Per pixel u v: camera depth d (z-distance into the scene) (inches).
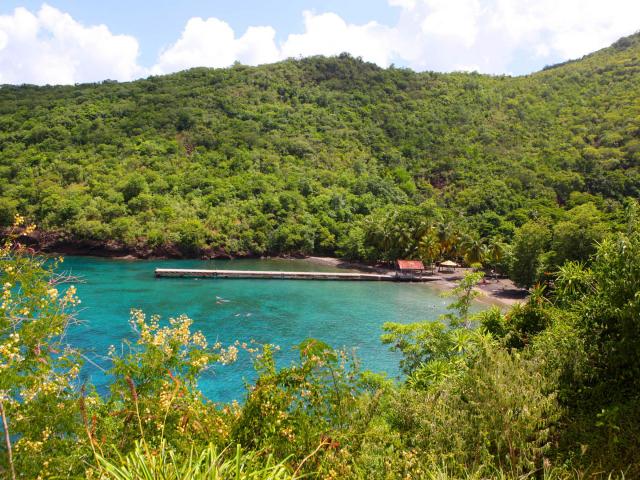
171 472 159.3
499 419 249.8
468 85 6343.5
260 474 173.5
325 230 3646.7
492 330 636.7
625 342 286.0
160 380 267.7
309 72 6481.3
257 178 4060.0
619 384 287.9
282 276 2657.5
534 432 248.5
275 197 3858.3
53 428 224.1
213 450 163.3
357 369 466.9
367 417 285.0
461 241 3063.5
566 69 6471.5
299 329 1552.7
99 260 3031.5
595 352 313.3
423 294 2304.4
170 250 3257.9
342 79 6466.5
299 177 4215.1
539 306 541.0
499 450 236.8
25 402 224.5
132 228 3176.7
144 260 3132.4
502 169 4308.6
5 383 198.5
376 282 2679.6
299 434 244.4
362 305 1988.2
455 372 485.1
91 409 264.8
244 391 936.9
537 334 474.0
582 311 346.9
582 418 264.5
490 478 219.0
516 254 2427.4
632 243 315.3
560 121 4987.7
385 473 225.9
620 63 5802.2
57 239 3075.8
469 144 4948.3
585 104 5206.7
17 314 229.0
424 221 3213.6
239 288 2288.4
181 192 3754.9
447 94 6141.7
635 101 4645.7
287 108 5413.4
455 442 247.8
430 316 1803.6
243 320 1654.8
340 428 278.1
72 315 257.6
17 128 4042.8
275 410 244.2
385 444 263.4
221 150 4384.8
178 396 254.7
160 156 4050.2
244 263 3240.7
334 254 3683.6
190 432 244.1
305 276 2679.6
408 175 4552.2
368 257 3277.6
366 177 4357.8
